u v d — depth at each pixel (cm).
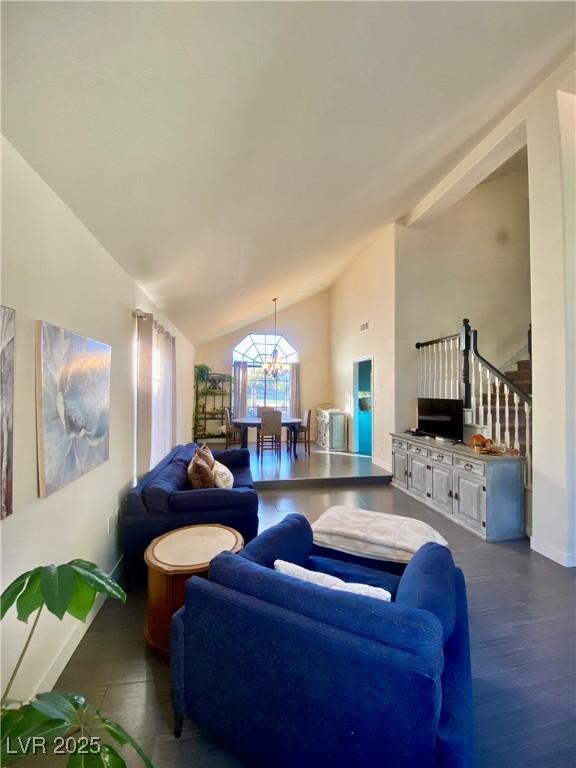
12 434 134
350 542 217
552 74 288
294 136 194
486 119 320
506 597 245
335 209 339
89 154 148
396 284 549
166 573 182
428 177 409
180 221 235
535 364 313
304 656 114
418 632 102
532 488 323
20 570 140
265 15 117
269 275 492
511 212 580
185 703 141
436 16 156
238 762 136
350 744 108
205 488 296
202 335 749
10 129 125
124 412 282
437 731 101
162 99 133
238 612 126
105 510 239
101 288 230
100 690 167
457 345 460
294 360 917
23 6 90
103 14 99
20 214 140
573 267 290
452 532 359
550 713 157
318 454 718
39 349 152
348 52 150
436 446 416
